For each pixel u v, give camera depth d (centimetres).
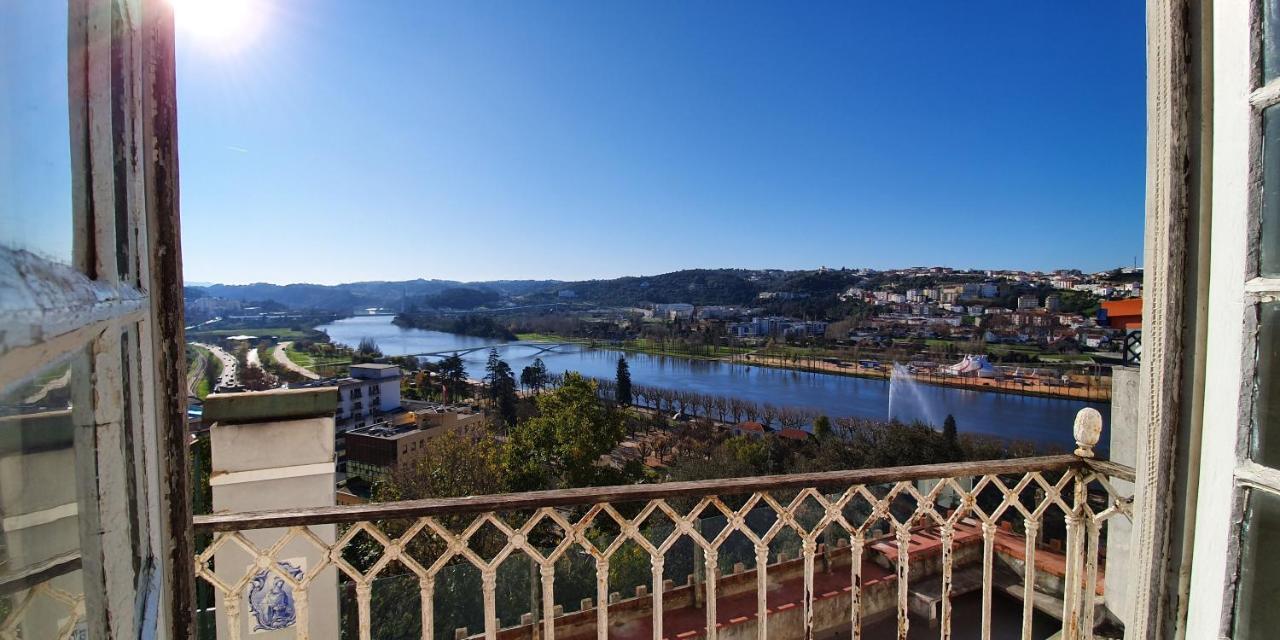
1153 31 164
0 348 40
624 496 224
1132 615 175
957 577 596
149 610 105
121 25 100
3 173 54
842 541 690
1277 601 141
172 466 124
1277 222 139
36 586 71
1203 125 154
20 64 61
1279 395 140
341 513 204
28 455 68
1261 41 141
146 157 117
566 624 609
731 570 701
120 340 90
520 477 2825
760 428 5141
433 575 212
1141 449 171
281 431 362
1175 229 159
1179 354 161
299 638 204
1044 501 261
